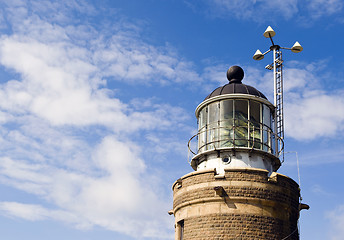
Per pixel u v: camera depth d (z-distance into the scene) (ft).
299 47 93.86
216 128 80.18
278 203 73.41
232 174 73.97
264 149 79.46
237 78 86.07
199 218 73.77
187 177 77.87
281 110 91.25
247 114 80.48
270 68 96.48
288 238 73.05
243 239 70.38
